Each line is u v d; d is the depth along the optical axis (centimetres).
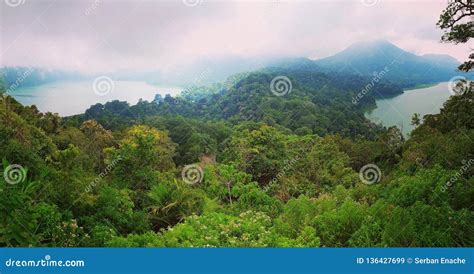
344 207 840
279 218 935
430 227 770
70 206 808
